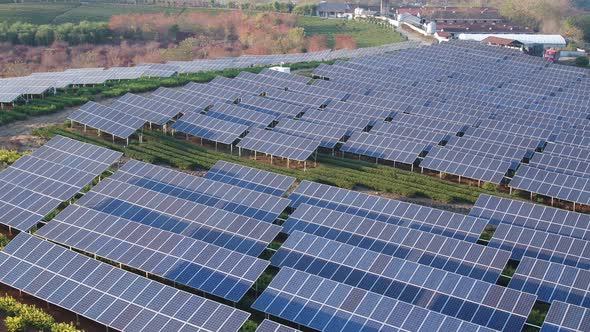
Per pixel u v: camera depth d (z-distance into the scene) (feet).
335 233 178.19
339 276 154.81
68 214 173.47
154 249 158.61
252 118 281.95
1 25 555.28
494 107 346.33
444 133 285.02
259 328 128.26
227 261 152.66
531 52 606.14
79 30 571.28
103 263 148.25
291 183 210.59
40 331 138.31
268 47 596.29
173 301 135.95
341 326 132.57
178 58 547.90
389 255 162.20
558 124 321.32
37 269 148.56
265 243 167.94
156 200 187.73
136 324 131.75
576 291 150.20
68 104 298.76
